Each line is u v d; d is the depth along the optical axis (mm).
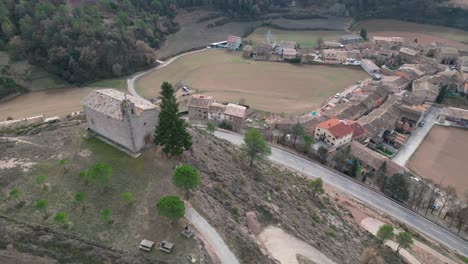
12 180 68062
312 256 66125
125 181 70188
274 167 102438
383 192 107188
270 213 73750
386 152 130000
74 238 57531
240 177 83562
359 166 111875
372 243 81688
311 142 120625
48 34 176750
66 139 81188
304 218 78938
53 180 69062
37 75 169500
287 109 156875
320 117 138375
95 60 180875
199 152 85875
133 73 198500
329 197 96938
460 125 149000
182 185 64250
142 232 60156
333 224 82750
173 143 74125
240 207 72625
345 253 71375
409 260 79875
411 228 93375
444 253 85062
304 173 109875
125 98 71812
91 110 79000
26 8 184500
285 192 86250
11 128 94688
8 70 161250
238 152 101250
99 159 75062
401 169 113250
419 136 141000
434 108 164125
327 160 116625
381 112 146000
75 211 62750
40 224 59500
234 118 131500
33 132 87000
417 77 188375
